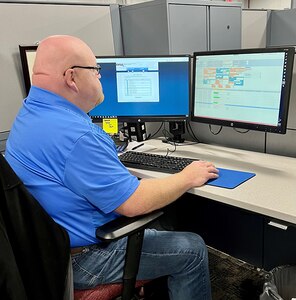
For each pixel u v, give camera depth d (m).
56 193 1.08
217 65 1.55
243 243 2.03
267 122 1.43
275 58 1.34
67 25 1.96
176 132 1.96
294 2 3.24
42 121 1.07
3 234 0.89
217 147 1.85
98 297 1.17
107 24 2.17
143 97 1.74
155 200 1.14
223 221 2.08
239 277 1.94
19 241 0.93
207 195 1.24
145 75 1.71
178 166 1.46
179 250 1.23
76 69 1.11
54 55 1.09
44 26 1.86
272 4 5.86
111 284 1.19
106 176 1.07
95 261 1.17
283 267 1.53
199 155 1.71
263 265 1.97
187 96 1.71
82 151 1.05
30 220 0.94
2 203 0.92
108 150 1.11
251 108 1.47
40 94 1.11
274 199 1.15
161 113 1.75
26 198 0.94
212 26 2.31
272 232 1.87
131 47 2.27
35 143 1.07
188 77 1.68
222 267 2.03
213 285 1.88
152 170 1.48
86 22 2.05
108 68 1.71
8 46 1.73
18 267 0.93
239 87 1.49
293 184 1.28
